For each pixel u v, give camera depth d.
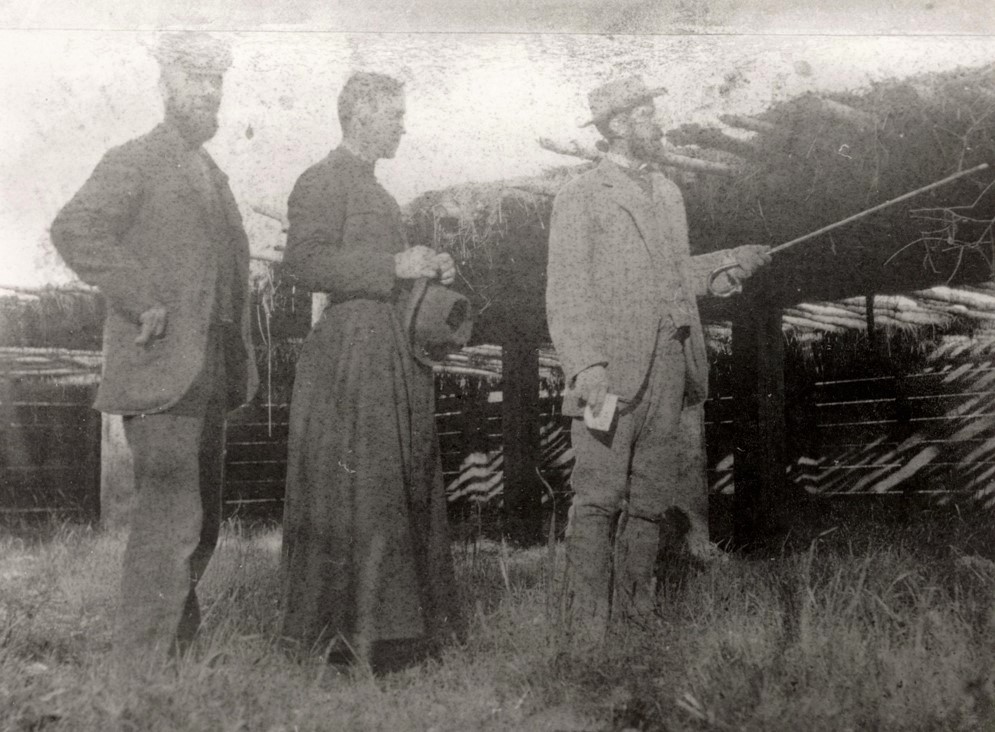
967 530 3.75
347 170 3.60
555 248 3.65
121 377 3.47
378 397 3.47
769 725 3.32
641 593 3.60
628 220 3.65
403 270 3.56
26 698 3.23
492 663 3.45
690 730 3.33
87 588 3.46
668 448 3.65
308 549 3.45
